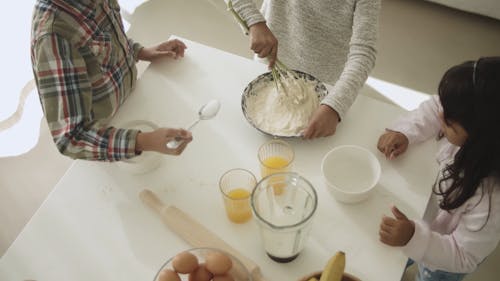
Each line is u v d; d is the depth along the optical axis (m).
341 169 1.00
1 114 1.84
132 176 1.04
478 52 2.25
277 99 1.13
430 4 2.48
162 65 1.27
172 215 0.92
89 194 1.01
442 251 0.89
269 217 0.89
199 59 1.29
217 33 2.39
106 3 1.09
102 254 0.91
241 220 0.94
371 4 1.19
